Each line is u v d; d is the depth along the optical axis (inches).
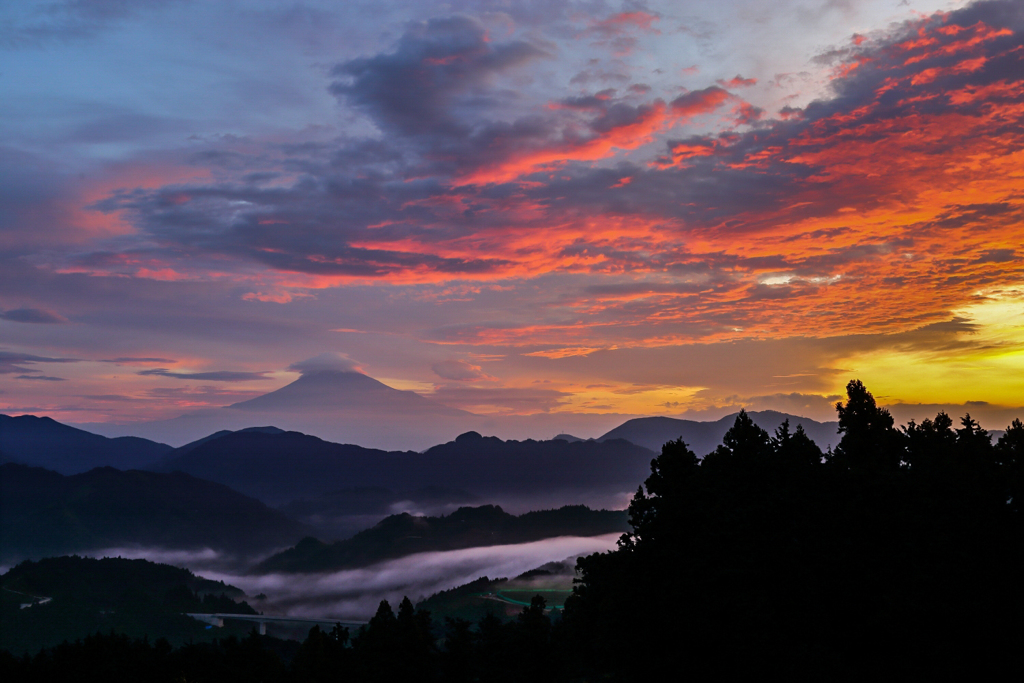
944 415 2456.9
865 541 2090.3
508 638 3309.5
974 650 1843.0
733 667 2060.8
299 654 3627.0
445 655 3440.0
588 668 3102.9
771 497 2240.4
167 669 4028.1
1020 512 2020.2
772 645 1988.2
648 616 2262.6
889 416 2504.9
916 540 2039.9
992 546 1961.1
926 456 2304.4
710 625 2054.6
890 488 2129.7
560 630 3289.9
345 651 3654.0
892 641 1963.6
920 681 1854.1
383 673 3329.2
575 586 3134.8
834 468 2283.5
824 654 1910.7
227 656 3981.3
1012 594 1879.9
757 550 2160.4
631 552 2476.6
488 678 3248.0
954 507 2036.2
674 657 2114.9
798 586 2073.1
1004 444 2276.1
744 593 2065.7
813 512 2178.9
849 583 2011.6
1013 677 1795.0
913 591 1927.9
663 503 2464.3
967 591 1902.1
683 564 2251.5
